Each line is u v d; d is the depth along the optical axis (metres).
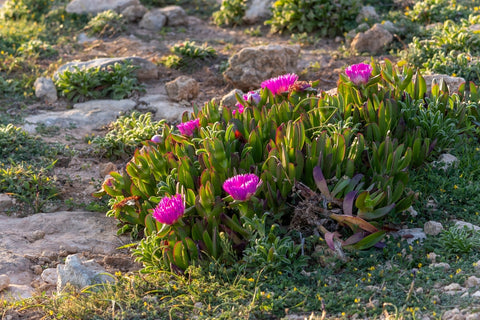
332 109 6.58
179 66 12.23
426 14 13.17
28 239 6.45
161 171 6.23
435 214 6.01
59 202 7.39
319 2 13.57
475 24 11.77
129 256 6.12
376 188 5.84
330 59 12.24
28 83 11.26
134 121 9.06
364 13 13.52
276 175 5.76
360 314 4.55
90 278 5.34
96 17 15.02
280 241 5.39
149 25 15.25
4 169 7.87
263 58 10.83
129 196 6.42
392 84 7.05
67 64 11.50
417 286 4.86
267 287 5.04
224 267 5.29
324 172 5.85
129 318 4.79
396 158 5.84
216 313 4.79
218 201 5.43
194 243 5.34
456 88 8.31
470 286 4.72
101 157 8.59
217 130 6.39
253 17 15.12
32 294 5.35
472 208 6.05
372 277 5.06
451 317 4.30
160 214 5.25
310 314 4.68
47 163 8.26
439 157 6.88
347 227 5.70
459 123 7.17
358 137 5.93
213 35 14.77
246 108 6.50
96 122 9.88
